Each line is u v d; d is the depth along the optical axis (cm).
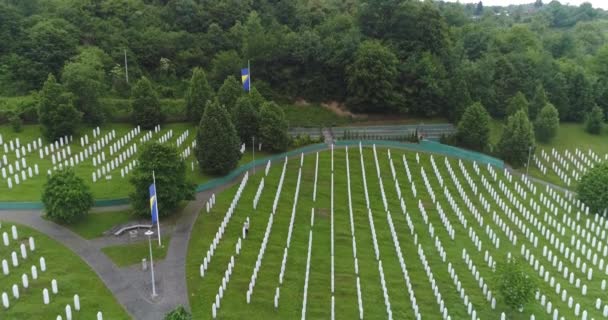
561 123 10594
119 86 9431
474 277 5022
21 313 3894
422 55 10662
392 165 7688
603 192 6650
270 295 4425
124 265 4716
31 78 8988
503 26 18038
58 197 5044
